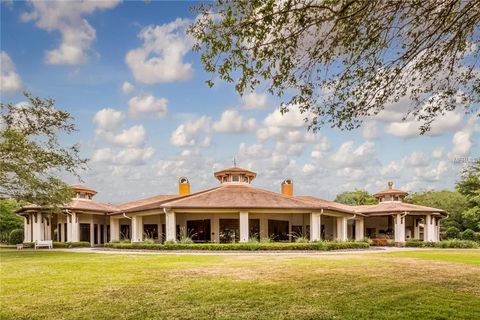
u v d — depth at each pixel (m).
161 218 34.31
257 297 9.12
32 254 25.19
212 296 9.26
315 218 31.25
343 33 7.18
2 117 25.47
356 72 7.96
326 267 14.41
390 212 41.19
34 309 8.27
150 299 9.05
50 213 38.00
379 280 11.26
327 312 7.78
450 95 8.53
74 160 27.41
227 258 19.44
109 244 32.47
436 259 18.80
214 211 29.67
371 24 7.09
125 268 14.95
